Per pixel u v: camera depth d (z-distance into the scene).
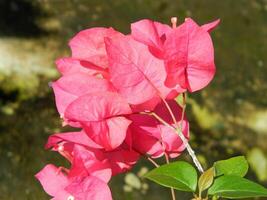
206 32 1.01
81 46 1.10
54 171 1.09
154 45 1.03
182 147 1.12
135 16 4.37
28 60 3.73
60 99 1.06
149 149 1.11
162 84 1.03
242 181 0.96
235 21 4.66
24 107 3.50
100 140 1.01
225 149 3.72
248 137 3.87
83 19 4.17
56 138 1.02
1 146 3.25
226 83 4.14
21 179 3.11
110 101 1.01
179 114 1.11
